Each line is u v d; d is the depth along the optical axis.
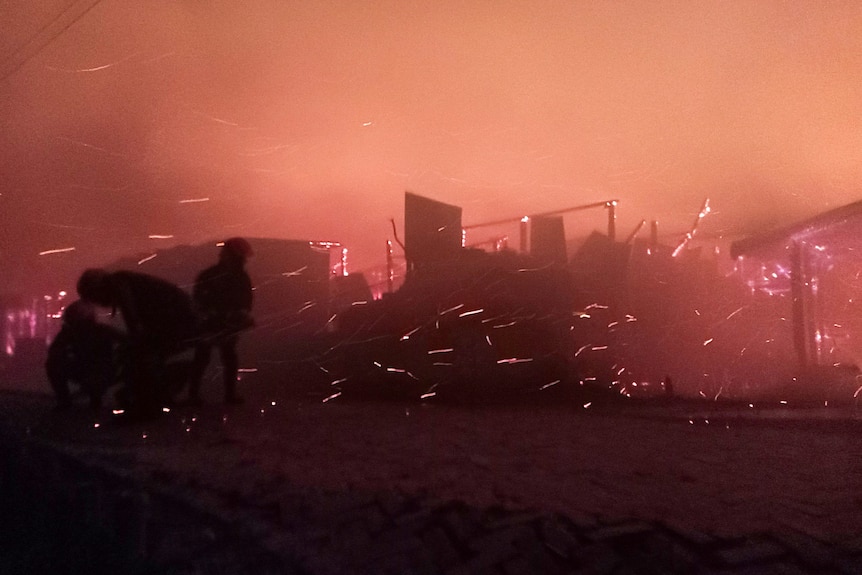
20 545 5.98
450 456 5.80
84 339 9.87
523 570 3.69
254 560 4.03
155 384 8.47
